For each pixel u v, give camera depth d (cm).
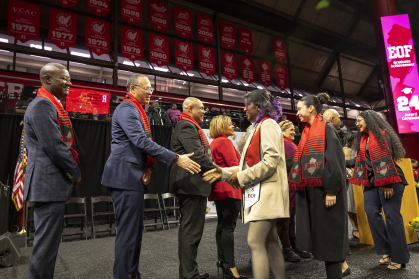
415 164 451
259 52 1472
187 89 1279
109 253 328
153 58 1073
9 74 787
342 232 167
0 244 276
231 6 1230
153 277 231
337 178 167
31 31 853
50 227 159
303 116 199
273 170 154
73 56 978
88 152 600
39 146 163
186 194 203
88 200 584
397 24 989
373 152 236
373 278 204
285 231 263
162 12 1113
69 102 607
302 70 1642
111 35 1105
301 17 1429
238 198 226
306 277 211
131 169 177
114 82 1026
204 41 1220
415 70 949
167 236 432
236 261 273
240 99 1419
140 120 188
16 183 476
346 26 1555
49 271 157
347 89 1875
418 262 241
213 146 249
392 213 230
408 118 928
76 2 943
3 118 538
